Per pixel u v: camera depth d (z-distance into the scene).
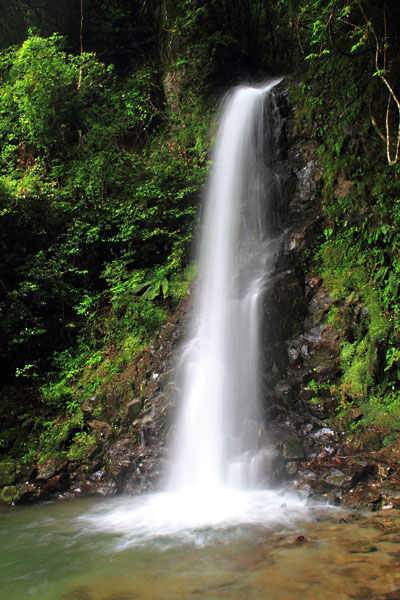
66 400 7.65
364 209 7.78
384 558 3.71
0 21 13.69
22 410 7.57
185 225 9.60
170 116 11.68
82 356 8.37
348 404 6.50
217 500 5.48
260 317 7.34
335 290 7.45
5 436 7.23
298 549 3.98
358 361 6.75
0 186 8.66
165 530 4.76
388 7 7.93
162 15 12.54
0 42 13.70
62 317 8.84
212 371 7.17
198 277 8.85
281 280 7.69
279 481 5.67
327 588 3.31
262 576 3.57
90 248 9.33
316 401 6.62
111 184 9.74
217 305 8.06
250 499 5.41
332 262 7.74
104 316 8.83
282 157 9.52
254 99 10.11
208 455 6.35
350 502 4.96
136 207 9.37
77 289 9.00
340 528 4.37
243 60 13.15
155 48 12.96
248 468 5.87
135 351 8.06
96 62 12.08
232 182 9.66
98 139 10.61
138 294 8.86
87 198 9.48
